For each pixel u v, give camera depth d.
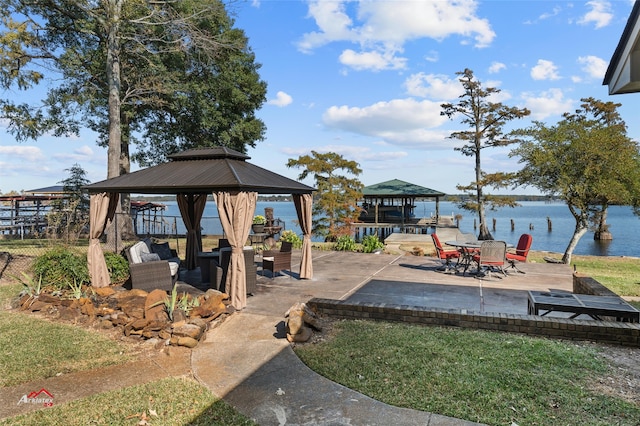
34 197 23.45
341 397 3.75
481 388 3.86
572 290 8.30
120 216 17.88
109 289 7.46
